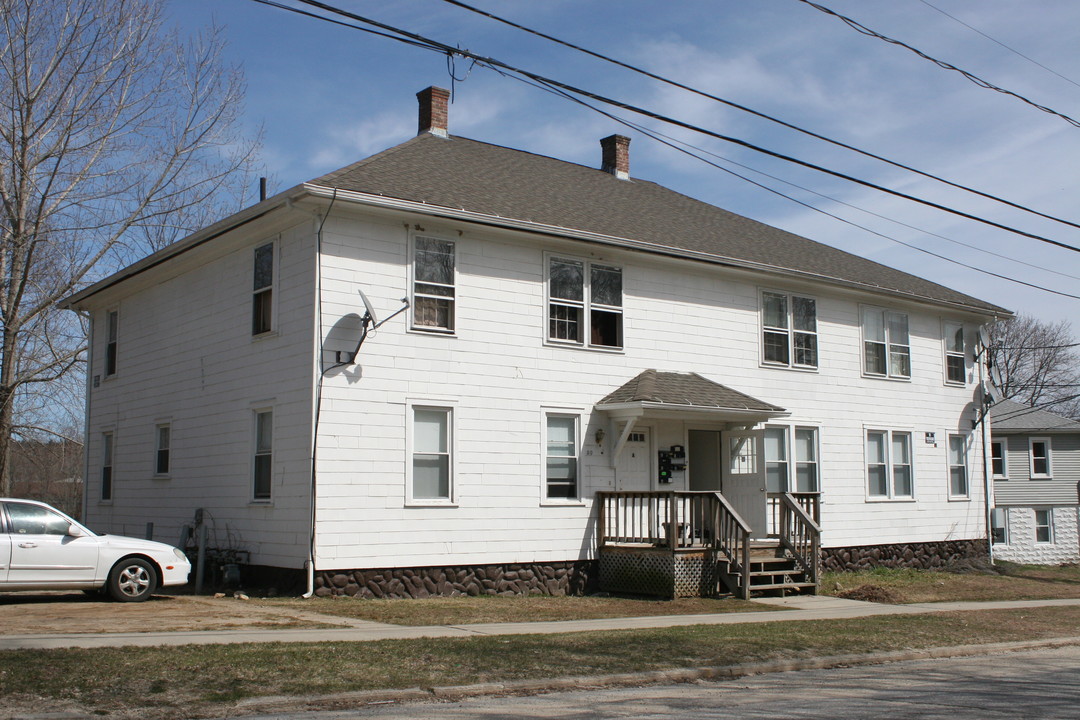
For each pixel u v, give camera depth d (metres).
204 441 19.53
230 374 18.83
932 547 25.70
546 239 18.95
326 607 14.80
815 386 23.52
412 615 14.33
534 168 23.44
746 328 22.33
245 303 18.56
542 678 9.83
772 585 18.55
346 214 16.83
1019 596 20.59
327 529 16.11
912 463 25.52
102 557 14.80
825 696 9.63
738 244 23.33
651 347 20.58
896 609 17.09
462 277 18.00
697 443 21.78
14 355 27.36
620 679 10.20
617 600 17.50
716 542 18.34
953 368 27.11
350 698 8.76
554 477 18.89
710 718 8.41
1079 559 29.84
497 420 18.16
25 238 27.00
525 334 18.69
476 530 17.69
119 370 23.61
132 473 22.47
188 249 19.83
